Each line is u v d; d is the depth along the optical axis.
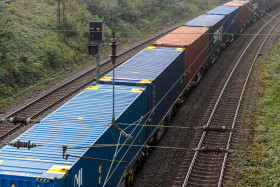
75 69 37.94
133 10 56.84
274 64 38.53
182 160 20.56
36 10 44.78
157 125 21.12
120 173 16.12
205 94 32.16
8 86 30.20
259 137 22.52
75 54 40.50
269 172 18.58
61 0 45.94
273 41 49.88
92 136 13.62
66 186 11.07
